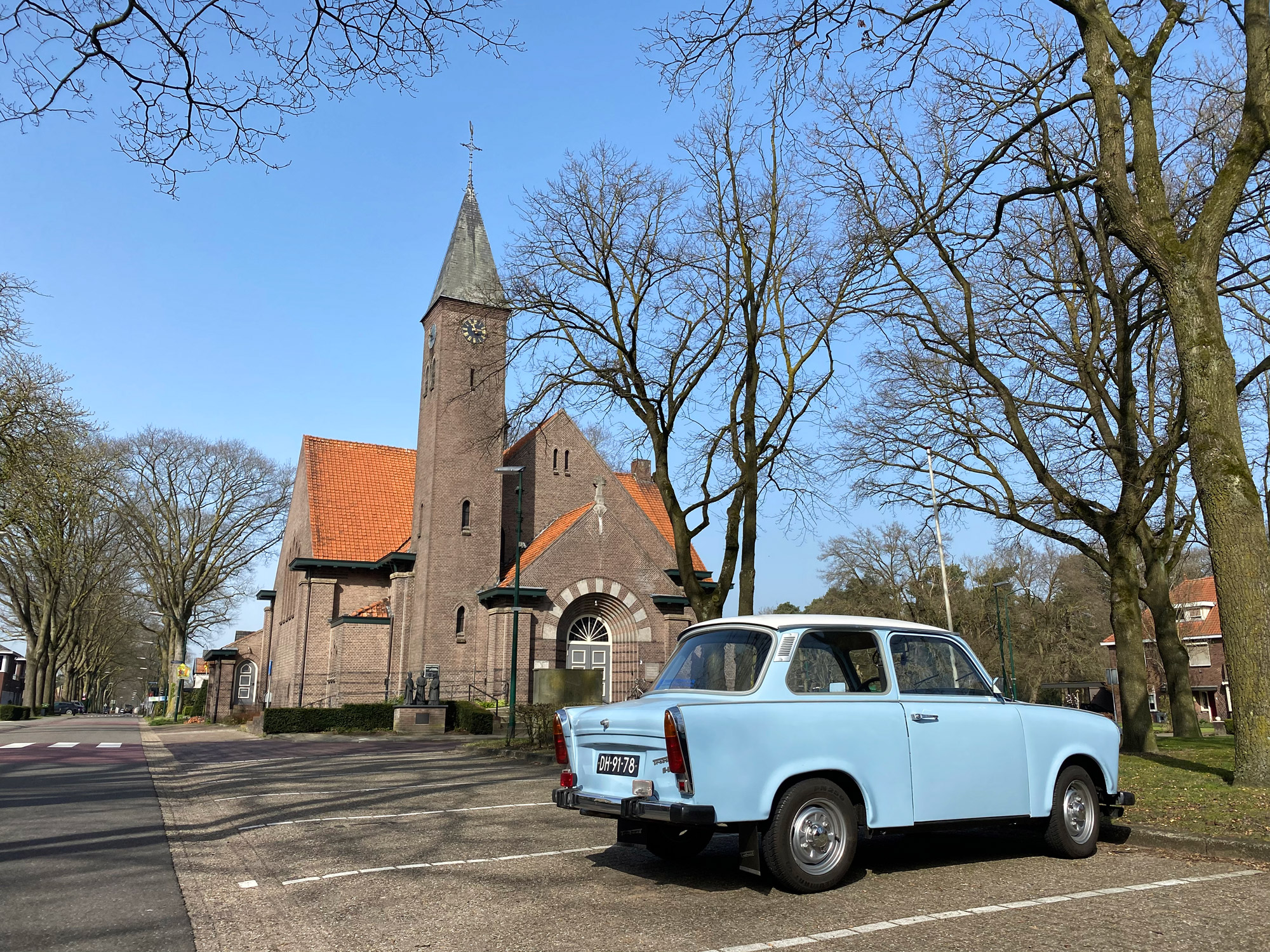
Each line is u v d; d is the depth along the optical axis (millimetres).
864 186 16906
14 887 6184
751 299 16688
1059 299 19203
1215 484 9266
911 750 6359
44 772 14867
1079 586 58781
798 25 10523
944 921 5105
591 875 6461
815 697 6176
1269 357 14633
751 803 5645
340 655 32312
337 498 36625
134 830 8641
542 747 19078
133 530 46781
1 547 37000
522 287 18219
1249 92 9664
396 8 8086
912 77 11750
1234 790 8680
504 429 19109
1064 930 4895
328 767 16016
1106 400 17688
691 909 5434
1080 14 10578
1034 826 7211
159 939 4953
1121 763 12281
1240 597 9070
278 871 6789
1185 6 10289
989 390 20531
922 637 6992
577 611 31844
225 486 48969
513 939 4867
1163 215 9859
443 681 31094
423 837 8188
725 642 6742
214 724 39812
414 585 33188
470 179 36688
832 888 5914
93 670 78312
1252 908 5324
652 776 5910
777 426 16969
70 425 28328
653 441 17984
